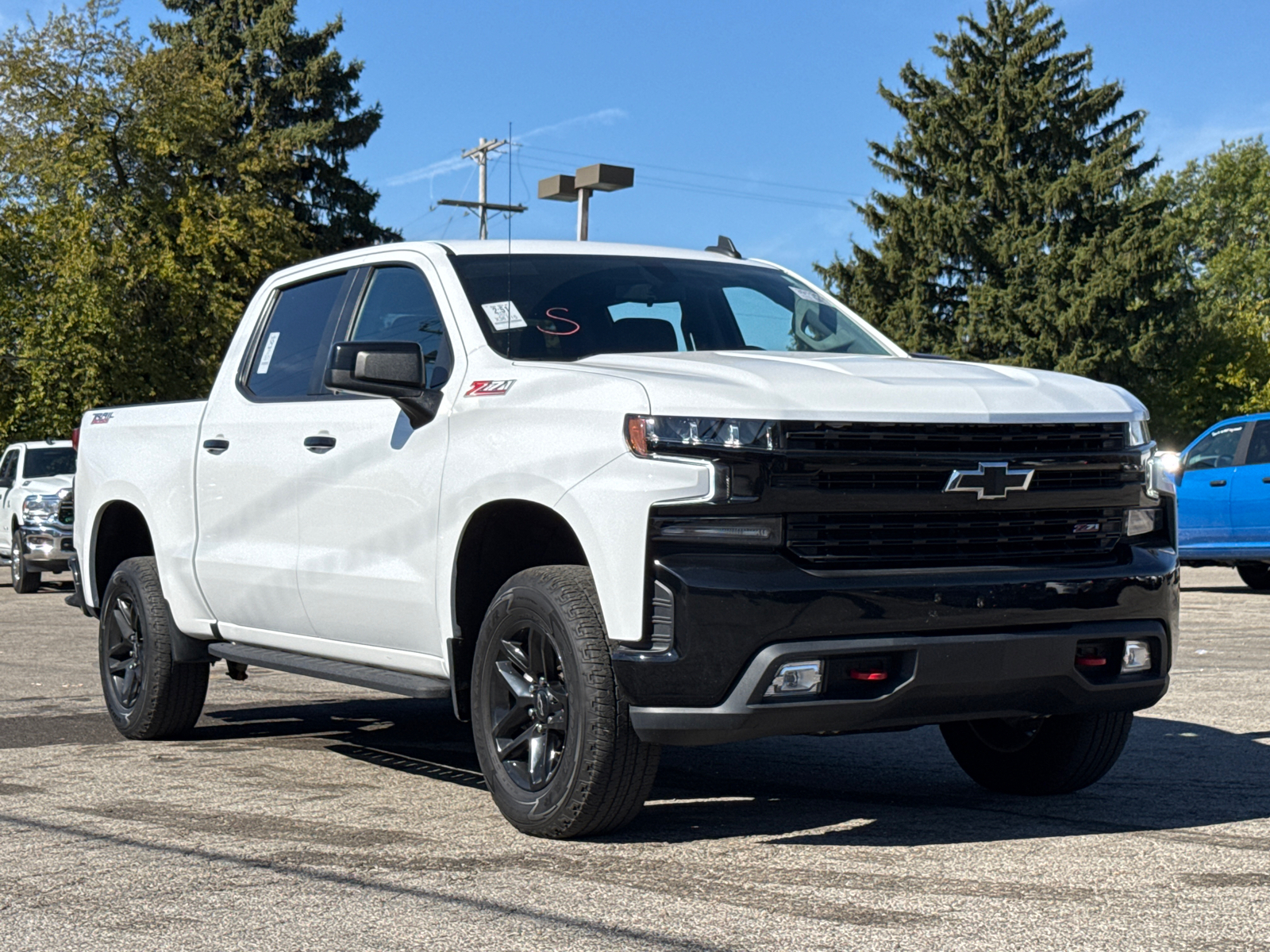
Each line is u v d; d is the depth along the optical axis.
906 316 50.78
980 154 50.69
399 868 4.23
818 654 4.09
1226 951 3.36
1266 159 77.00
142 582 6.76
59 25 42.81
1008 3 52.88
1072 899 3.83
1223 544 15.54
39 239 41.31
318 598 5.54
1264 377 52.41
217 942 3.53
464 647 4.95
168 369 41.97
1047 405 4.52
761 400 4.18
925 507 4.26
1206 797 5.19
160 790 5.51
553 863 4.27
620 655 4.22
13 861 4.39
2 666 9.90
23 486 17.98
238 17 55.12
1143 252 47.03
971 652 4.24
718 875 4.11
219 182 46.81
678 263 5.85
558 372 4.64
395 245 5.80
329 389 5.16
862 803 5.17
